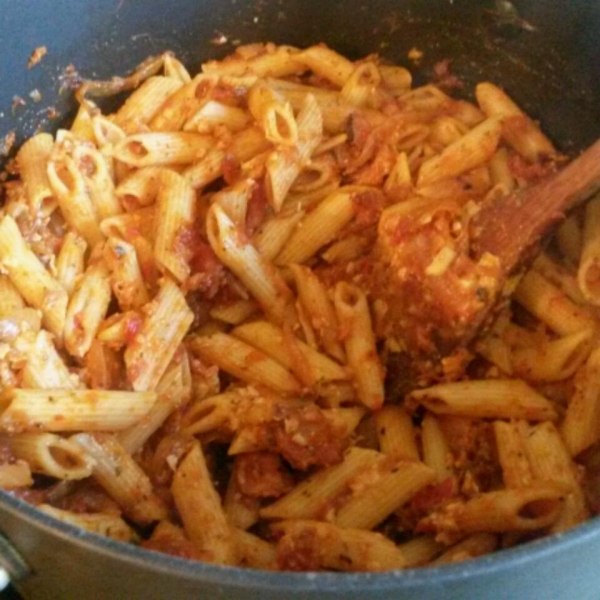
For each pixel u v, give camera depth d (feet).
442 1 1.22
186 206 1.08
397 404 1.03
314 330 1.06
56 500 0.91
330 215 1.11
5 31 1.08
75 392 0.93
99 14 1.17
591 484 0.93
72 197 1.09
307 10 1.28
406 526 0.93
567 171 1.00
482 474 0.97
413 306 1.00
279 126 1.15
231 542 0.88
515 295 1.06
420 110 1.25
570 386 1.01
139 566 0.60
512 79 1.25
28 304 1.03
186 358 1.02
